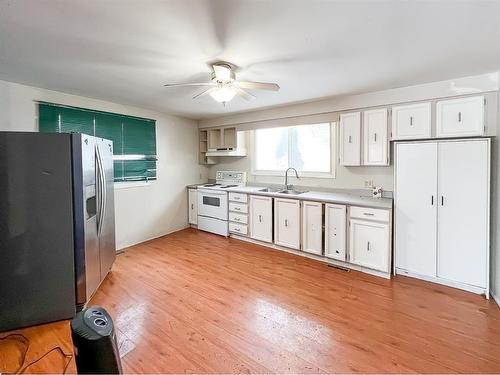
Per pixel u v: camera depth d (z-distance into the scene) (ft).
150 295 8.92
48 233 7.61
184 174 17.63
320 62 7.97
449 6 5.13
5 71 8.68
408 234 10.11
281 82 9.89
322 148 14.15
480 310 7.93
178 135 17.07
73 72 8.80
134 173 14.37
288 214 12.92
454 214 9.18
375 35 6.30
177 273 10.71
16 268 7.34
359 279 10.14
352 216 10.94
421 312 7.85
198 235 16.24
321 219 11.87
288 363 5.88
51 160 7.57
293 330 7.03
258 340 6.64
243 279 10.16
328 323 7.34
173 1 4.98
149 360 5.97
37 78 9.42
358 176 12.67
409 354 6.12
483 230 8.69
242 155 17.01
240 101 12.91
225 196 15.62
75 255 7.89
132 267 11.32
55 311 7.74
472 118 9.04
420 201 9.81
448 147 9.21
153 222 15.55
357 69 8.55
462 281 9.13
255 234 14.37
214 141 18.16
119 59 7.71
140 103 13.35
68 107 11.44
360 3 5.05
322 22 5.73
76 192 7.84
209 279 10.16
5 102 9.72
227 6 5.14
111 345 3.97
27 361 6.12
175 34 6.27
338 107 12.21
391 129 10.78
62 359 6.19
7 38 6.44
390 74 8.98
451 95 9.50
